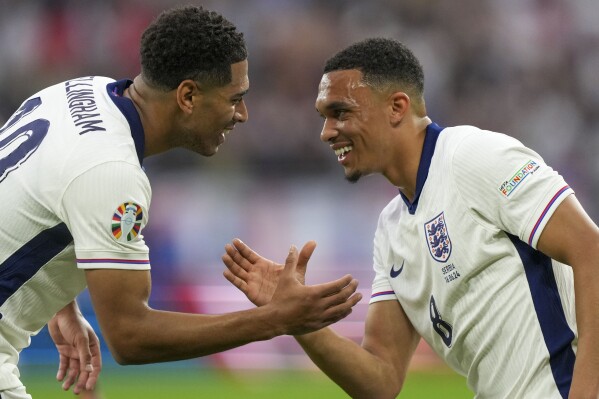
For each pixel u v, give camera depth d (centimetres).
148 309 1240
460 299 1348
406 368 1512
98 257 1204
